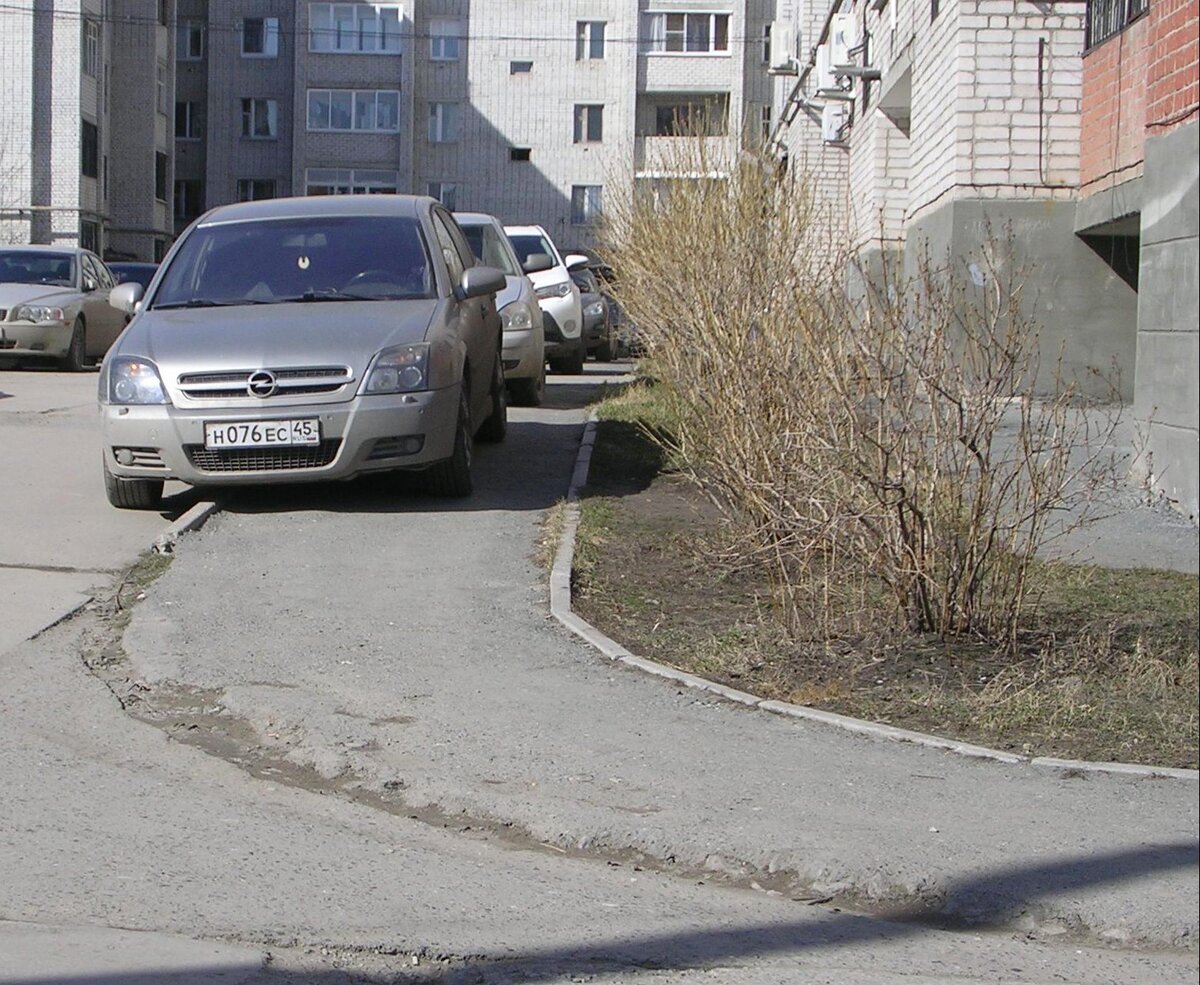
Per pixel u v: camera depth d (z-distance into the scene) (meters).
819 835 5.02
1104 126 15.60
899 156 24.45
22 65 47.59
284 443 9.48
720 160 14.62
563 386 19.00
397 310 10.22
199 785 5.57
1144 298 10.80
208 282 10.75
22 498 10.36
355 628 7.52
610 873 4.88
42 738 6.02
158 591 8.14
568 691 6.61
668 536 9.52
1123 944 4.45
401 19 60.91
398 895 4.62
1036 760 5.82
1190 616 7.80
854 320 7.56
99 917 4.39
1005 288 9.81
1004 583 7.37
